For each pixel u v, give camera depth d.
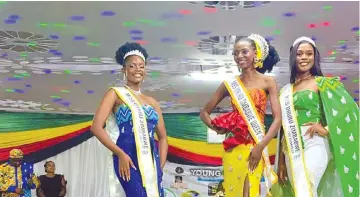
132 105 3.54
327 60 6.27
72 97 7.64
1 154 7.84
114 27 5.38
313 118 3.67
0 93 7.51
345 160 3.57
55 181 7.80
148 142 3.49
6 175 7.73
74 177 7.98
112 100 3.57
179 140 7.99
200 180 7.92
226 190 3.59
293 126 3.67
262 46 3.67
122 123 3.52
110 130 3.60
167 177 7.93
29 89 7.38
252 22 5.22
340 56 6.12
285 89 3.83
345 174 3.57
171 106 7.99
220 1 4.77
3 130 7.91
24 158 7.90
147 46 5.89
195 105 7.93
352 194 3.54
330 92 3.68
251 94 3.61
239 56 3.65
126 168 3.40
